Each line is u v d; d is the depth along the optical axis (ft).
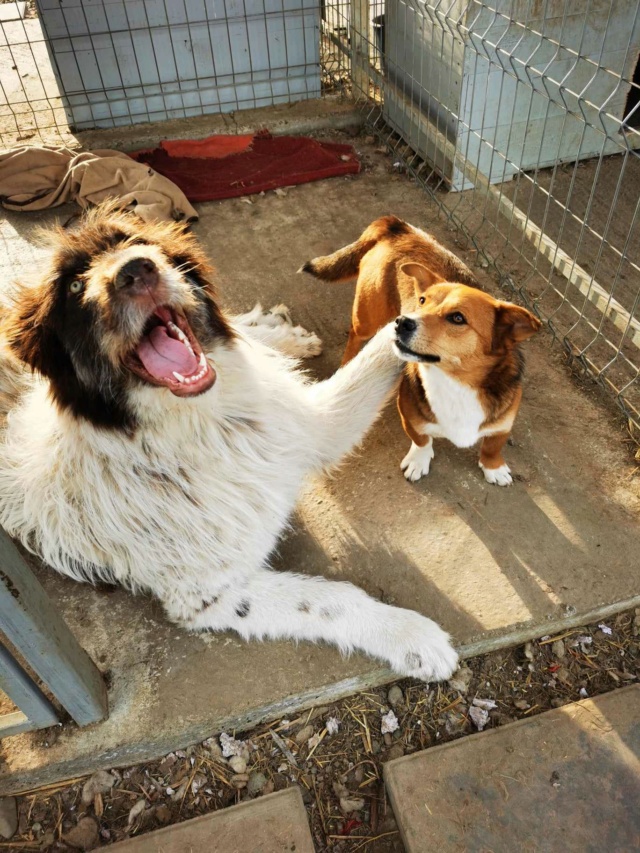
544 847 2.32
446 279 3.32
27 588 2.13
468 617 2.88
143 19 6.16
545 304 4.44
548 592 2.95
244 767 2.64
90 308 2.33
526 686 2.79
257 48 6.59
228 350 2.77
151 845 2.41
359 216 5.49
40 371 2.58
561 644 2.89
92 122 6.70
